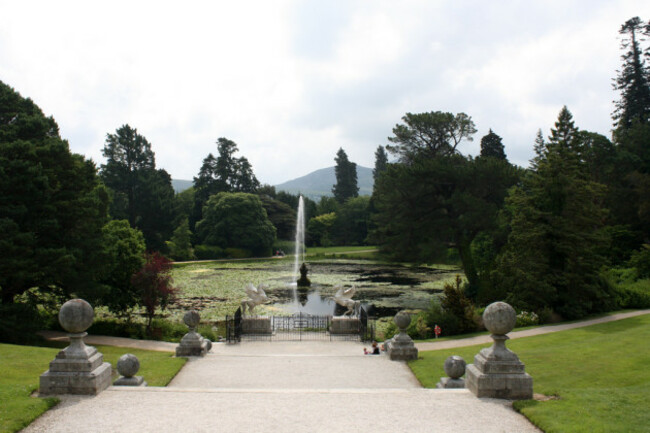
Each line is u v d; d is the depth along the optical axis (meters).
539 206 28.61
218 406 8.66
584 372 12.68
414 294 39.53
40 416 8.01
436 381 12.14
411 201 39.31
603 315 27.59
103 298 25.66
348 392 9.60
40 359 13.52
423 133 47.41
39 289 23.61
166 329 23.53
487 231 37.31
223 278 52.00
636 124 57.19
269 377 13.00
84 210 22.91
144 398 9.09
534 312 26.61
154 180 80.50
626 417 7.89
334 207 120.75
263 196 109.25
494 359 9.28
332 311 31.67
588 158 53.88
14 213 19.92
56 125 30.39
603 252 43.69
